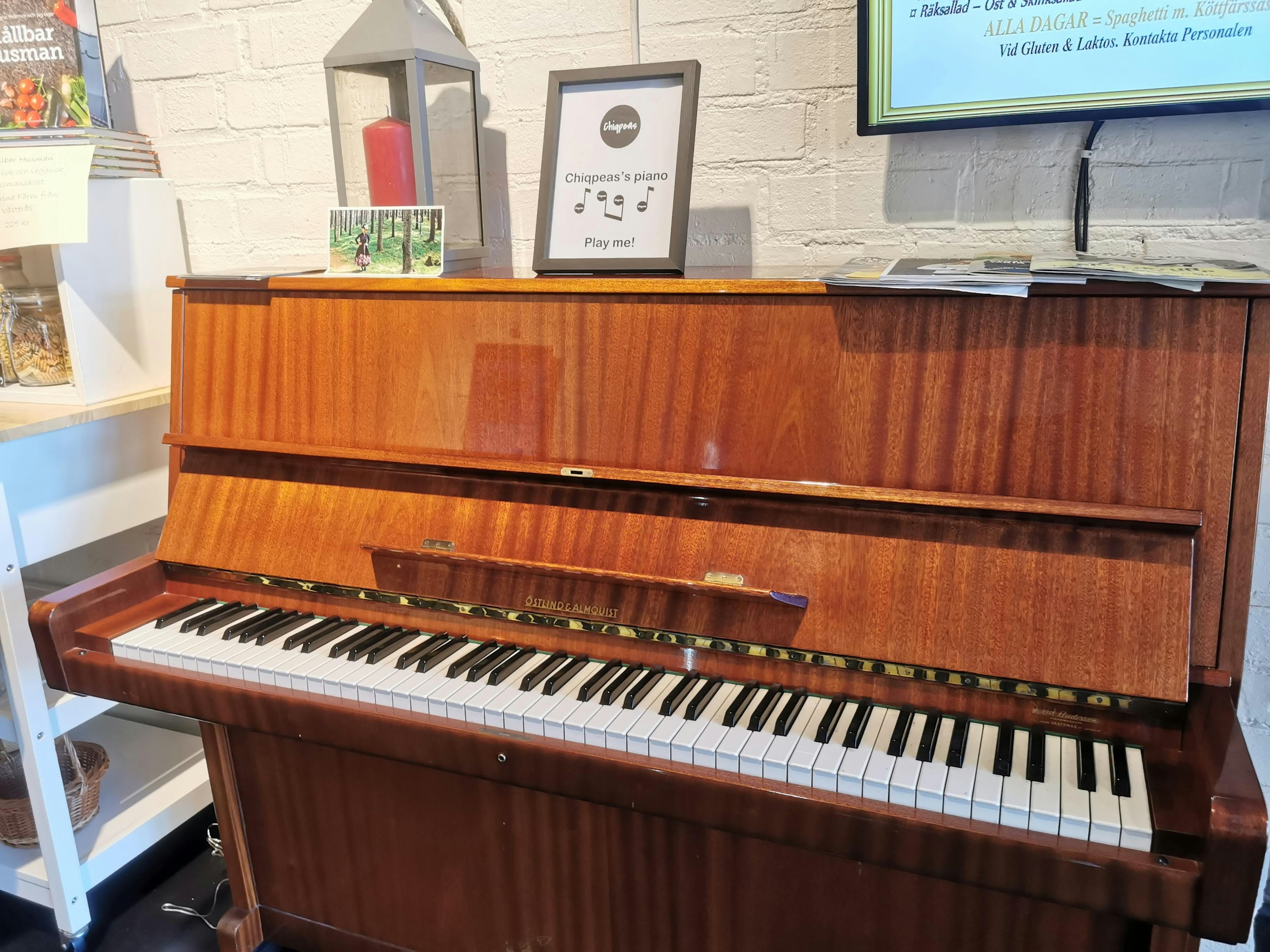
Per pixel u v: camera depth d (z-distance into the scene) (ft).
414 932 5.20
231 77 6.06
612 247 4.36
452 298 4.20
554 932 4.81
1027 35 4.27
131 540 6.93
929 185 4.78
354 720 3.76
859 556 3.54
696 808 3.27
